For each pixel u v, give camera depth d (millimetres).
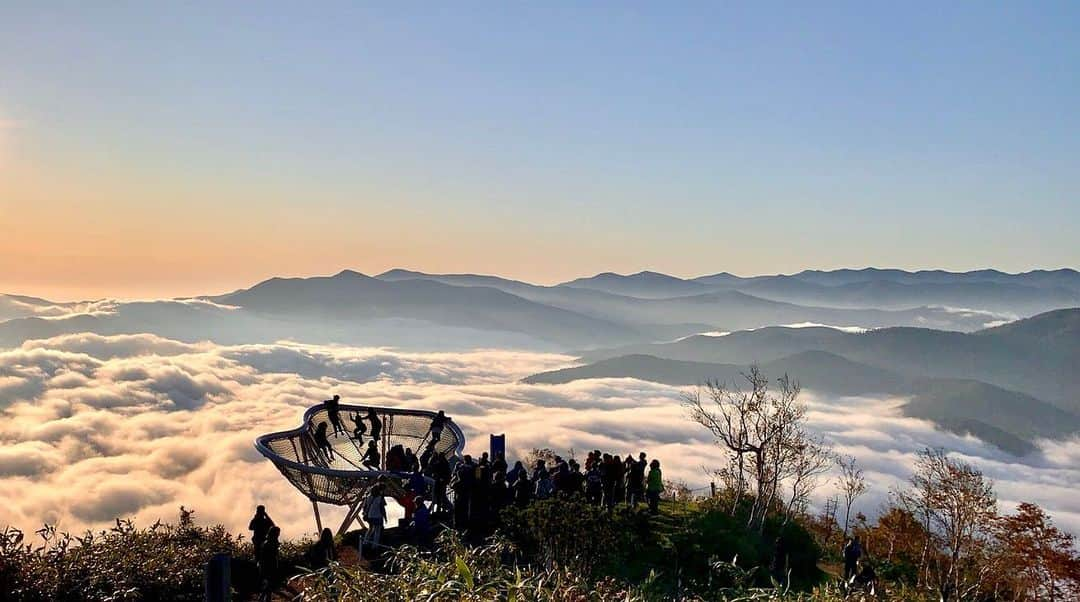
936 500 35562
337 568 9133
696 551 21922
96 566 16688
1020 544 37812
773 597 11703
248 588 18109
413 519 21141
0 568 14836
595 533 18891
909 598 21453
